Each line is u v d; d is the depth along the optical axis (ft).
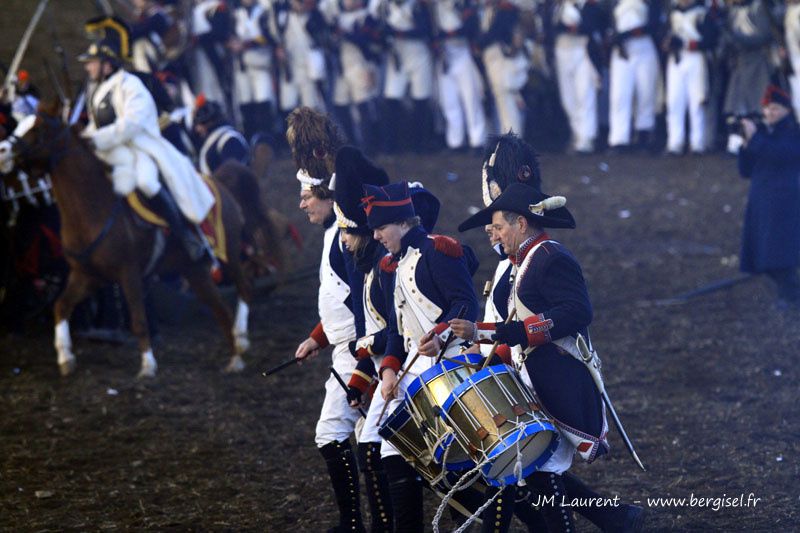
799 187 117.70
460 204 172.96
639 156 204.13
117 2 204.03
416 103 213.05
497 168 56.95
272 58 210.38
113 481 78.64
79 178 103.19
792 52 192.54
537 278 54.34
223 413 94.48
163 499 74.79
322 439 63.77
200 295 110.63
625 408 89.30
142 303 106.63
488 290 58.49
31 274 122.42
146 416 94.27
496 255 146.72
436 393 52.95
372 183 59.16
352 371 63.21
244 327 110.32
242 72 208.54
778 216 117.60
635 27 201.57
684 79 199.82
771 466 75.25
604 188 181.16
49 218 122.21
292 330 122.21
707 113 204.95
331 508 71.92
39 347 118.01
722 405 89.25
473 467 54.13
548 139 219.41
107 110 106.73
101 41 106.93
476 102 210.59
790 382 94.53
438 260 55.52
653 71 204.03
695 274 135.33
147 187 104.17
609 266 140.36
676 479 73.41
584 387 55.01
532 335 53.21
